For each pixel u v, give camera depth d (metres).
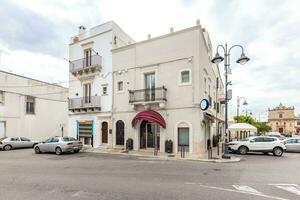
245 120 39.62
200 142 13.54
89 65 19.00
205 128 15.35
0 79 21.03
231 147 15.59
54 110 26.83
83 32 20.70
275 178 7.39
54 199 5.20
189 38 14.33
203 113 14.66
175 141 14.23
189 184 6.55
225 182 6.82
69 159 12.20
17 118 22.38
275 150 14.44
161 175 7.85
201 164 10.36
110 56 18.03
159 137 15.10
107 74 18.08
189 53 14.24
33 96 24.23
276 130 84.56
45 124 25.47
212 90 20.30
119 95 17.28
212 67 20.55
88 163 10.66
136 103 15.57
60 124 27.47
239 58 12.16
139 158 12.45
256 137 15.28
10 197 5.36
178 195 5.48
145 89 15.47
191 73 14.04
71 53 21.09
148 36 16.64
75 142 15.28
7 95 21.59
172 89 14.72
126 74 17.05
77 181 6.98
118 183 6.71
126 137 16.55
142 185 6.46
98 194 5.58
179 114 14.26
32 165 10.19
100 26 18.91
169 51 15.08
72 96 20.38
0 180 7.18
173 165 10.03
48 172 8.50
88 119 18.95
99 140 18.02
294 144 17.55
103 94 18.22
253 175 7.86
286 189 6.06
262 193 5.68
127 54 17.14
